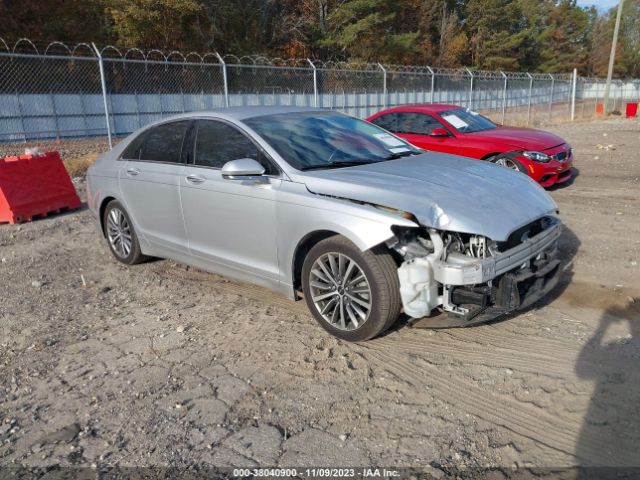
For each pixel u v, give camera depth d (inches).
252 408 130.6
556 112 1204.5
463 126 364.5
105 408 133.3
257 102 960.3
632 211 297.0
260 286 186.5
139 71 1037.8
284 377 142.9
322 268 157.8
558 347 151.5
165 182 200.7
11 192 314.7
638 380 134.1
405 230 145.1
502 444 114.5
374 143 193.3
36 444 121.5
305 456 113.6
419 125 373.1
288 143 176.4
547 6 2518.5
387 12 1521.9
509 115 1091.3
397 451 113.8
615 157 522.3
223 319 179.3
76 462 115.1
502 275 144.9
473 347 153.5
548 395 130.0
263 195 166.9
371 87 967.6
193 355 156.7
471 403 128.6
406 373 142.1
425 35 1818.4
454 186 153.6
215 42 1247.5
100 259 248.7
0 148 772.6
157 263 239.0
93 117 916.6
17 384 145.6
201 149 192.5
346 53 1461.6
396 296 145.6
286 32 1379.2
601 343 152.7
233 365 150.2
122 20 1101.7
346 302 154.9
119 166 225.1
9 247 271.6
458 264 137.9
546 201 163.6
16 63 987.3
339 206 149.1
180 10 1112.2
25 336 173.3
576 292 188.5
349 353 153.2
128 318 184.2
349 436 119.3
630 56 2876.5
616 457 109.2
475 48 2057.1
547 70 2402.8
